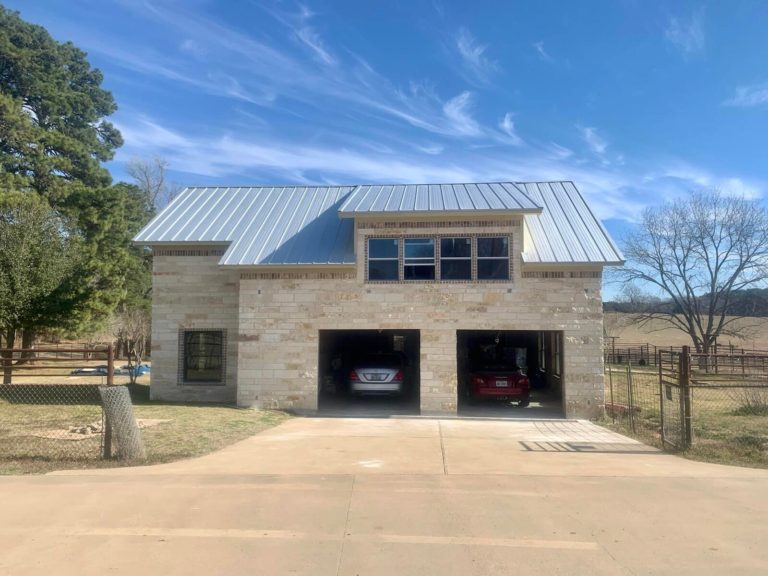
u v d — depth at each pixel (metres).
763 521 5.80
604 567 4.64
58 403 15.24
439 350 15.85
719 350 41.59
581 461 9.02
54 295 21.91
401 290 16.08
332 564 4.71
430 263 16.09
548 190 19.89
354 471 8.14
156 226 18.53
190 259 18.09
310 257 16.41
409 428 13.34
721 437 11.26
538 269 15.70
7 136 31.27
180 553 4.95
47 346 26.36
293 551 4.98
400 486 7.20
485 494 6.82
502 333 23.78
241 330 16.44
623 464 8.77
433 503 6.43
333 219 18.50
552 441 11.33
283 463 8.73
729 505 6.38
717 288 42.53
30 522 5.77
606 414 15.73
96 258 26.50
